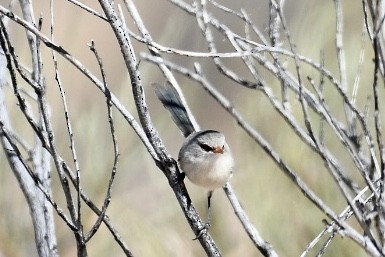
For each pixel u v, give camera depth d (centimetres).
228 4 1538
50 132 698
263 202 1003
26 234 990
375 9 694
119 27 736
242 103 1074
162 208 1088
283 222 990
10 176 991
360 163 722
